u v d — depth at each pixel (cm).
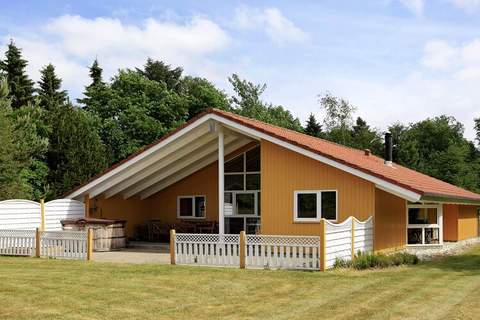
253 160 2352
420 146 6844
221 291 1200
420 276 1433
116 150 4784
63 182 3328
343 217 1836
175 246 1659
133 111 4825
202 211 2580
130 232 2603
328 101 6300
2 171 3061
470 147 6712
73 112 3650
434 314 997
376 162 2612
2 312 983
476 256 2030
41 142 3312
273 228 1944
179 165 2447
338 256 1574
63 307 1027
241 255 1564
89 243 1778
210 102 5491
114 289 1205
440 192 2150
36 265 1619
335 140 6272
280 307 1050
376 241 1845
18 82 5047
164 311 1012
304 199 1905
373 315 987
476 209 3403
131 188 2559
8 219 2125
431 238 2309
